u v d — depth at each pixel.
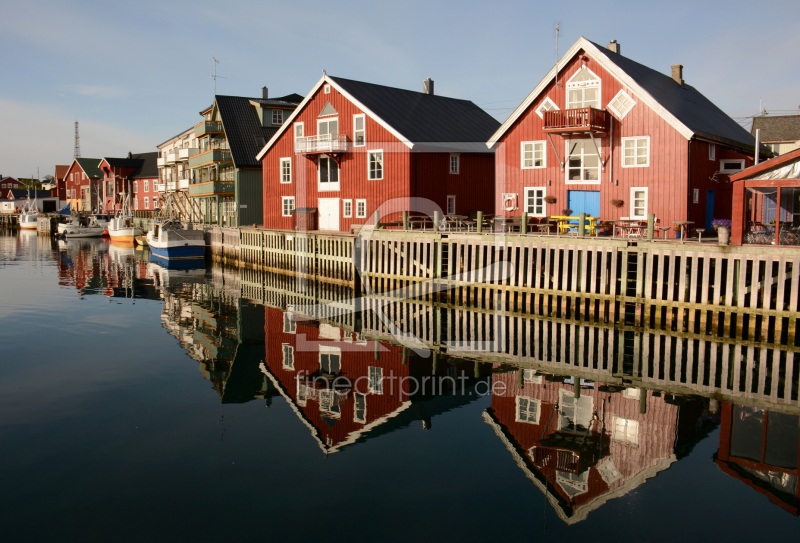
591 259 19.72
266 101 45.03
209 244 44.28
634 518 7.86
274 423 11.24
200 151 50.75
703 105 29.64
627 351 16.27
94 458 9.69
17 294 27.34
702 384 13.52
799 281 15.70
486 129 35.31
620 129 23.05
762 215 22.53
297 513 8.00
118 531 7.60
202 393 13.03
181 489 8.66
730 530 7.56
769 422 11.26
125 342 17.91
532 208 25.56
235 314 22.53
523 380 13.94
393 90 34.31
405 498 8.39
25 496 8.47
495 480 8.92
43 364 15.36
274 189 36.94
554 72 24.19
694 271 17.31
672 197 22.00
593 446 10.14
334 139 31.30
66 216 74.38
